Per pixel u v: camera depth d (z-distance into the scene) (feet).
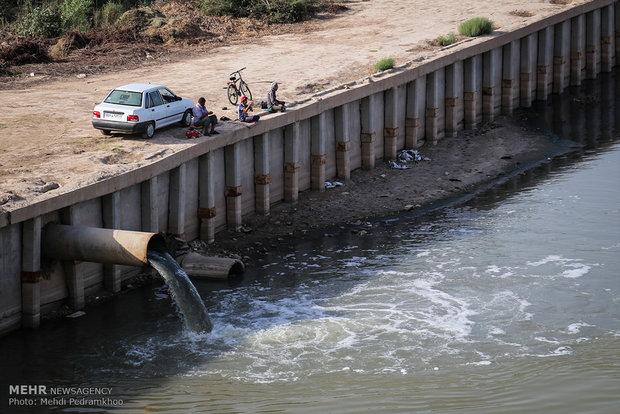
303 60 224.12
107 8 264.11
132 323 130.62
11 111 180.55
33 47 222.48
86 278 137.59
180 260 146.92
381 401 106.93
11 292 127.44
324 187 185.06
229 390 110.83
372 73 206.59
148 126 159.53
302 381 112.68
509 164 206.49
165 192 152.15
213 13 269.23
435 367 115.65
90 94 193.98
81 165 146.41
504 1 285.02
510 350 120.06
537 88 257.96
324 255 155.33
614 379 111.45
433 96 212.84
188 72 213.66
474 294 137.59
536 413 103.71
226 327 128.06
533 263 149.07
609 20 281.95
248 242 161.48
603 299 135.33
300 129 179.42
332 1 293.64
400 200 182.70
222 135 158.92
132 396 110.01
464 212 176.24
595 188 188.24
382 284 142.10
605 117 244.42
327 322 129.08
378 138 200.95
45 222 131.54
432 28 254.68
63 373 116.47
